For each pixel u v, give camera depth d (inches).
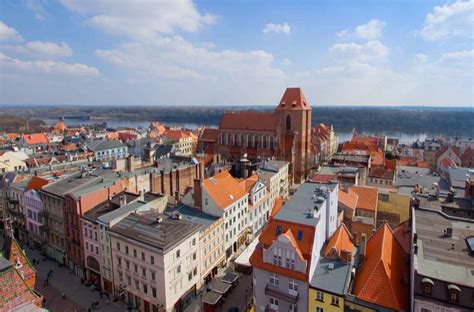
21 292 1496.1
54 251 3080.7
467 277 1359.5
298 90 5895.7
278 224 1931.6
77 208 2652.6
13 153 4864.7
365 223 2554.1
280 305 1845.5
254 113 6309.1
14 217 3535.9
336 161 4906.5
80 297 2511.1
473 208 2293.3
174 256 2194.9
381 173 4111.7
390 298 1530.5
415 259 1493.6
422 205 2384.4
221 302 2358.5
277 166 4542.3
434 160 6112.2
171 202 3191.4
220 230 2827.3
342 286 1668.3
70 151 6063.0
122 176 3270.2
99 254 2554.1
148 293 2245.3
